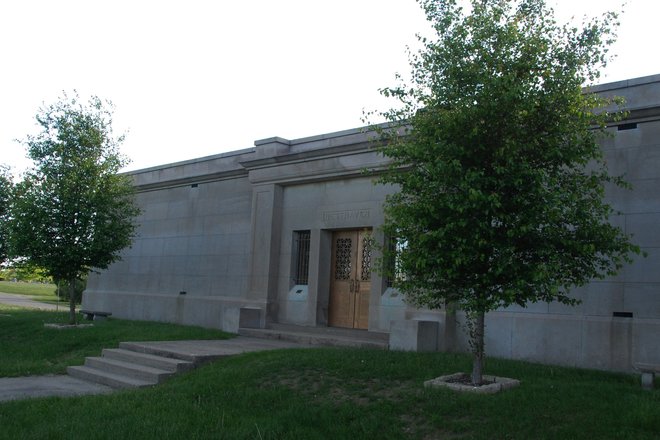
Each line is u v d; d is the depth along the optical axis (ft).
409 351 38.47
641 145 36.11
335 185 51.44
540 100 26.32
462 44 27.32
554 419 22.94
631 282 35.60
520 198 25.52
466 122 26.50
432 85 28.17
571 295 37.47
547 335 37.99
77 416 26.73
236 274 59.06
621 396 25.77
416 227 27.76
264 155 56.08
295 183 54.39
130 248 68.08
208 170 63.67
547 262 25.76
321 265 51.60
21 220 53.67
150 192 70.38
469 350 40.83
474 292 27.02
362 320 49.08
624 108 36.47
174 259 66.03
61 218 54.39
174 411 26.99
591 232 26.17
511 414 23.62
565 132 26.40
